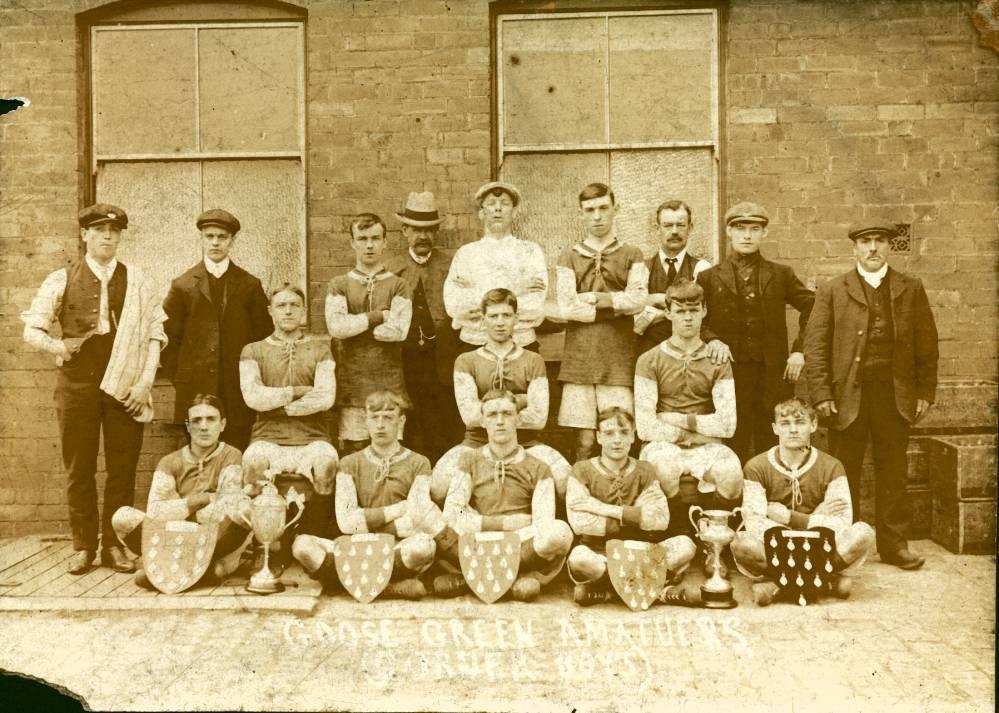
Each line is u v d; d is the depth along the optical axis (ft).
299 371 18.19
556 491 17.44
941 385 18.89
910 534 19.17
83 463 18.12
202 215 18.79
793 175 18.95
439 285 19.02
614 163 19.22
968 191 18.85
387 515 17.26
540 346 18.84
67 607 16.76
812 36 18.88
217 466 17.95
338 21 19.17
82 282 18.25
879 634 15.65
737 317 18.06
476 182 19.08
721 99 19.10
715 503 17.47
